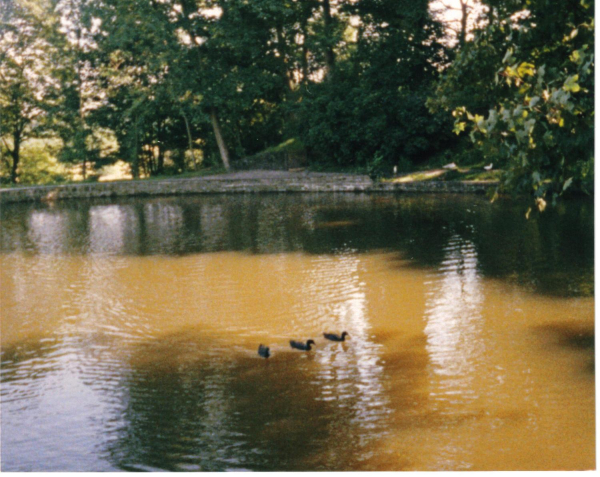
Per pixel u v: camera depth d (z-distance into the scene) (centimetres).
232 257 1997
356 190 3606
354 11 4084
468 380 1023
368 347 1190
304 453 825
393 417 912
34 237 2566
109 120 4859
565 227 2167
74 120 4875
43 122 5062
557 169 727
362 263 1831
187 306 1502
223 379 1073
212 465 803
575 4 842
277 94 4753
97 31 4638
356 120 3859
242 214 2936
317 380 1053
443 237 2127
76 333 1344
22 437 897
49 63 4866
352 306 1441
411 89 3991
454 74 968
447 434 857
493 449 812
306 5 4122
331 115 3944
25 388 1069
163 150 5319
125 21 4128
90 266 1967
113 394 1030
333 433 873
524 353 1120
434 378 1038
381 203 3064
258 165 4450
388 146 3769
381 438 854
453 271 1686
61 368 1153
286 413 941
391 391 998
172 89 4194
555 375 1026
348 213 2783
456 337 1215
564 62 823
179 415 948
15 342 1300
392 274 1694
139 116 4631
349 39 4869
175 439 875
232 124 4900
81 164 5297
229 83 4169
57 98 4991
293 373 1087
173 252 2119
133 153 4825
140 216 3075
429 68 3972
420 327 1282
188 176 4409
